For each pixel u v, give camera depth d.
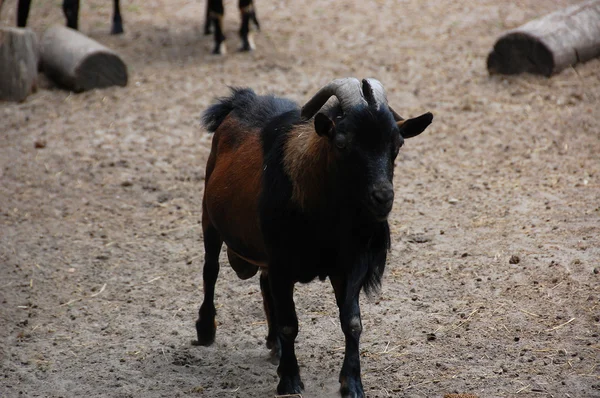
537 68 18.52
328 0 26.47
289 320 8.01
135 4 26.94
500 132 16.23
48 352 9.89
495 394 8.18
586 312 9.74
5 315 10.88
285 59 20.97
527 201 13.23
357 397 7.52
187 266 12.09
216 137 9.56
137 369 9.37
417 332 9.67
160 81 19.70
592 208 12.67
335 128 7.11
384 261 7.83
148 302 11.12
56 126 17.58
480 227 12.45
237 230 8.60
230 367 9.28
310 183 7.48
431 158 15.41
